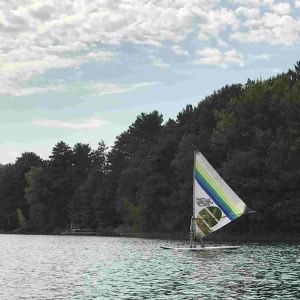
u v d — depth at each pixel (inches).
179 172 4749.0
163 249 2822.3
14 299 1128.2
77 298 1135.6
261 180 3922.2
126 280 1434.5
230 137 4239.7
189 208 4717.0
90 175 7367.1
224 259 2058.3
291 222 3826.3
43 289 1273.4
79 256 2432.3
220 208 2386.8
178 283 1358.3
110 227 6515.8
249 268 1706.4
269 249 2674.7
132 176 6166.3
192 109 6028.5
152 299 1114.7
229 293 1186.6
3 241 4576.8
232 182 4028.1
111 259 2194.9
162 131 6112.2
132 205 5949.8
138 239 4616.1
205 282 1370.6
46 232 7731.3
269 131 4013.3
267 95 4288.9
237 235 4180.6
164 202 5019.7
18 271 1720.0
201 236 2470.5
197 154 2431.1
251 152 3927.2
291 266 1768.0
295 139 3934.5
